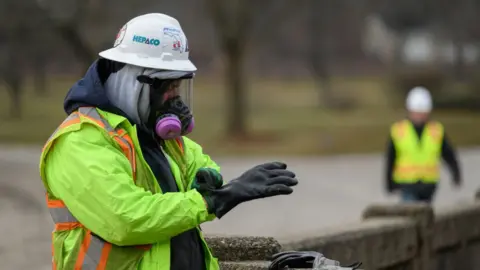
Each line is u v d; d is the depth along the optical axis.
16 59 64.88
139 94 5.21
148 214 4.88
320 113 69.56
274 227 20.23
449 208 13.37
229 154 46.56
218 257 7.38
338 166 38.28
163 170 5.30
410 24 80.69
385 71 90.81
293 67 96.56
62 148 5.02
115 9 51.09
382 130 55.47
